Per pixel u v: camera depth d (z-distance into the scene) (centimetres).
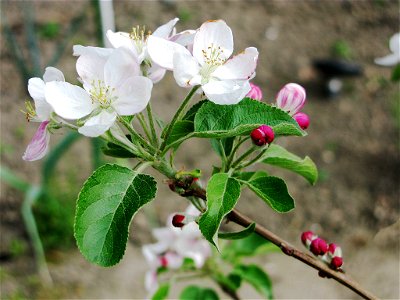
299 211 75
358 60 95
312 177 26
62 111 20
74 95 21
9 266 66
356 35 99
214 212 20
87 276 66
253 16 100
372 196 77
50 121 21
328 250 24
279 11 101
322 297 65
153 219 72
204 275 38
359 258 71
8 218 69
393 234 73
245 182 22
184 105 22
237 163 23
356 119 86
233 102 21
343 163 80
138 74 21
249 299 65
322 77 91
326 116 86
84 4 96
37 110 21
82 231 20
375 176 79
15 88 83
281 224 73
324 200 76
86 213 20
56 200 68
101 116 21
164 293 37
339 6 103
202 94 23
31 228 59
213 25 22
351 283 23
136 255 69
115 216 20
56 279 65
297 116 24
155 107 82
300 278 67
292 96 24
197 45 22
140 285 66
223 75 22
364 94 90
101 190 20
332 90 89
